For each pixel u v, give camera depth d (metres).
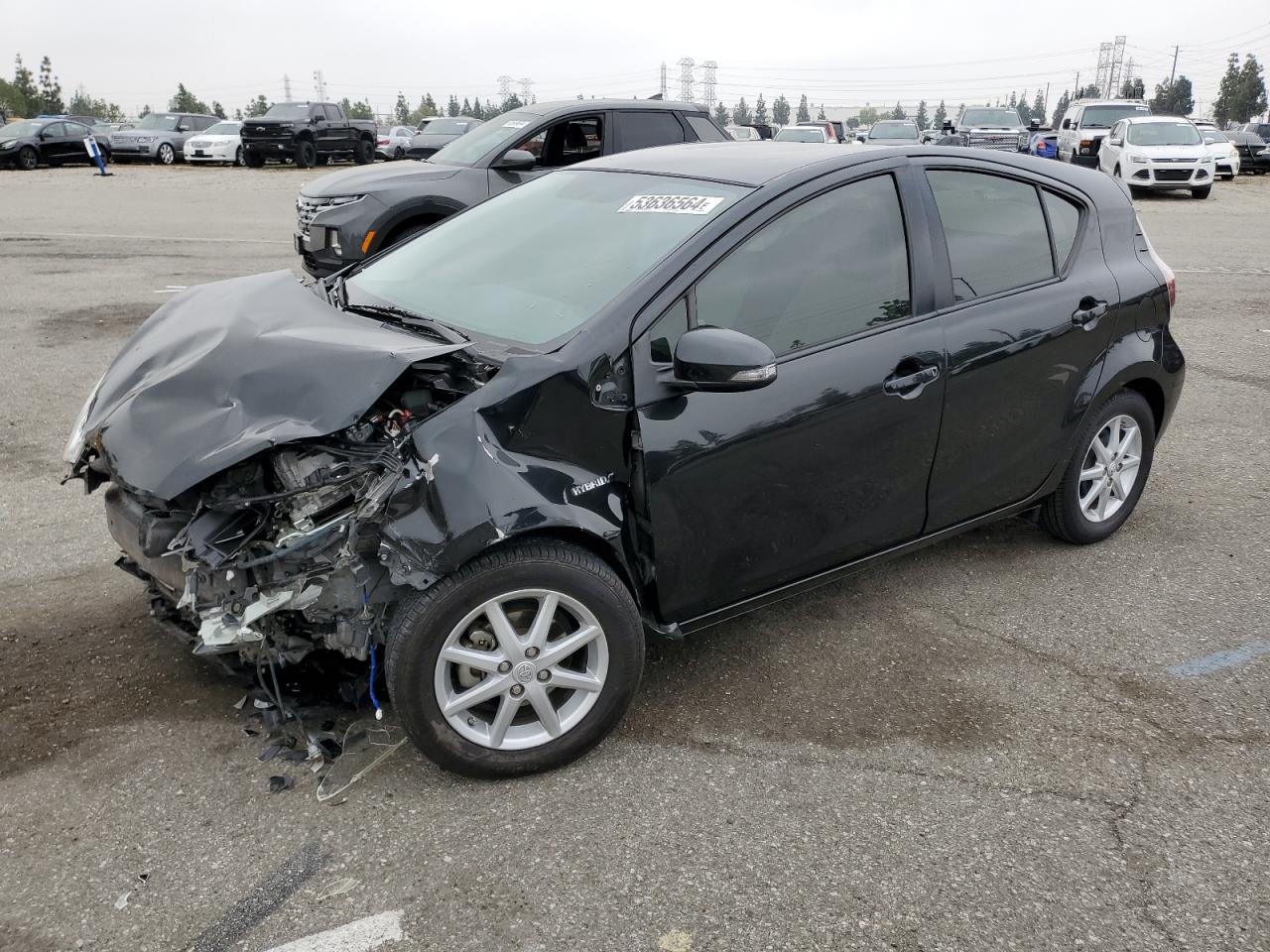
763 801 2.96
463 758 2.96
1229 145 24.33
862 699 3.49
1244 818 2.92
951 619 4.04
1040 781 3.07
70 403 6.48
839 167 3.57
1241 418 6.55
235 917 2.51
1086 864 2.74
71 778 2.98
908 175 3.72
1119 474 4.64
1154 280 4.47
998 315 3.84
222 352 3.10
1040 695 3.52
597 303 3.18
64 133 29.58
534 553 2.90
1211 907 2.59
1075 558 4.58
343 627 2.90
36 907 2.53
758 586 3.46
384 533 2.74
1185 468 5.69
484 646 2.97
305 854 2.72
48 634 3.74
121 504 3.21
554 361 2.95
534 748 3.04
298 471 2.89
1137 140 21.28
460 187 9.19
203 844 2.75
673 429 3.10
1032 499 4.30
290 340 3.09
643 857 2.73
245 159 28.89
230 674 3.48
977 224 3.91
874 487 3.61
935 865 2.72
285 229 15.12
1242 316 9.52
